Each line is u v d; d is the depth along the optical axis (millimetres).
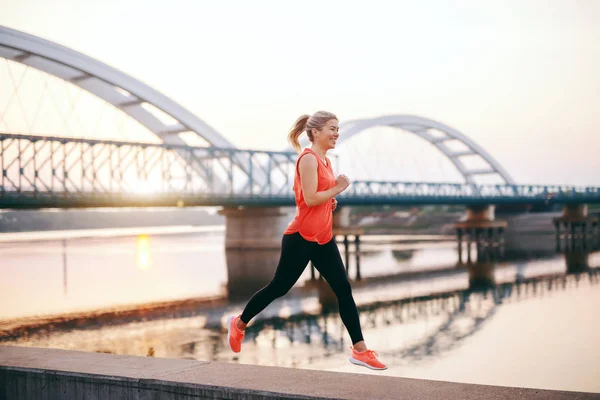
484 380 19078
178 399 4219
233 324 4777
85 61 64312
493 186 107000
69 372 4598
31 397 4750
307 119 4770
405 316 32250
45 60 62656
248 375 4363
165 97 71812
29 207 55625
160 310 35031
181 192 66938
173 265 64062
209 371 4500
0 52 59406
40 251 93250
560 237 112000
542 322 29703
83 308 35875
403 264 62625
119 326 29828
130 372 4516
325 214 4531
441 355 22859
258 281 48844
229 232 86062
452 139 113688
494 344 24781
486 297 38938
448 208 164250
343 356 22156
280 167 81938
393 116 99000
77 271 59375
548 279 48031
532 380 19016
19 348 5574
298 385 4070
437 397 3777
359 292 42250
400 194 87438
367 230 136875
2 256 81938
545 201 105438
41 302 38312
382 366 4551
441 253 76938
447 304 36312
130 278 52312
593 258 66875
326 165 4645
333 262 4621
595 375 19641
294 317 31438
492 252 77875
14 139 56062
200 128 74062
